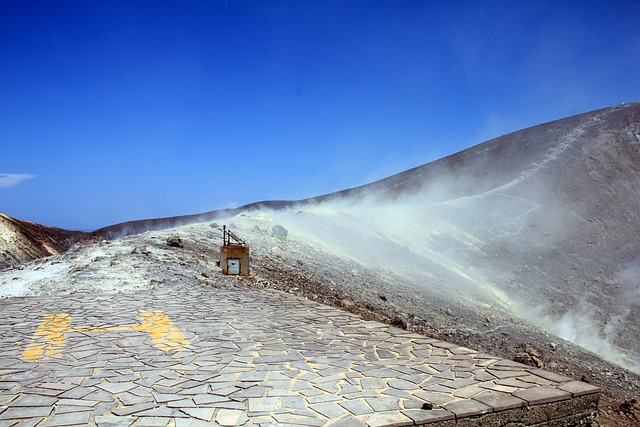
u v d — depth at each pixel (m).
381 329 6.48
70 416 3.74
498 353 10.71
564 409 4.23
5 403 3.98
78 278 9.24
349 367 4.94
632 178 42.03
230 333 6.21
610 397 9.52
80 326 6.45
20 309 7.36
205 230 15.30
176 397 4.13
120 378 4.58
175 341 5.84
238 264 10.65
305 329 6.45
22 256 19.33
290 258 14.27
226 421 3.68
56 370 4.79
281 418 3.73
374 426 3.60
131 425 3.60
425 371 4.84
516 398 4.13
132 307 7.58
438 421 3.75
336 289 12.43
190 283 9.48
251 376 4.66
